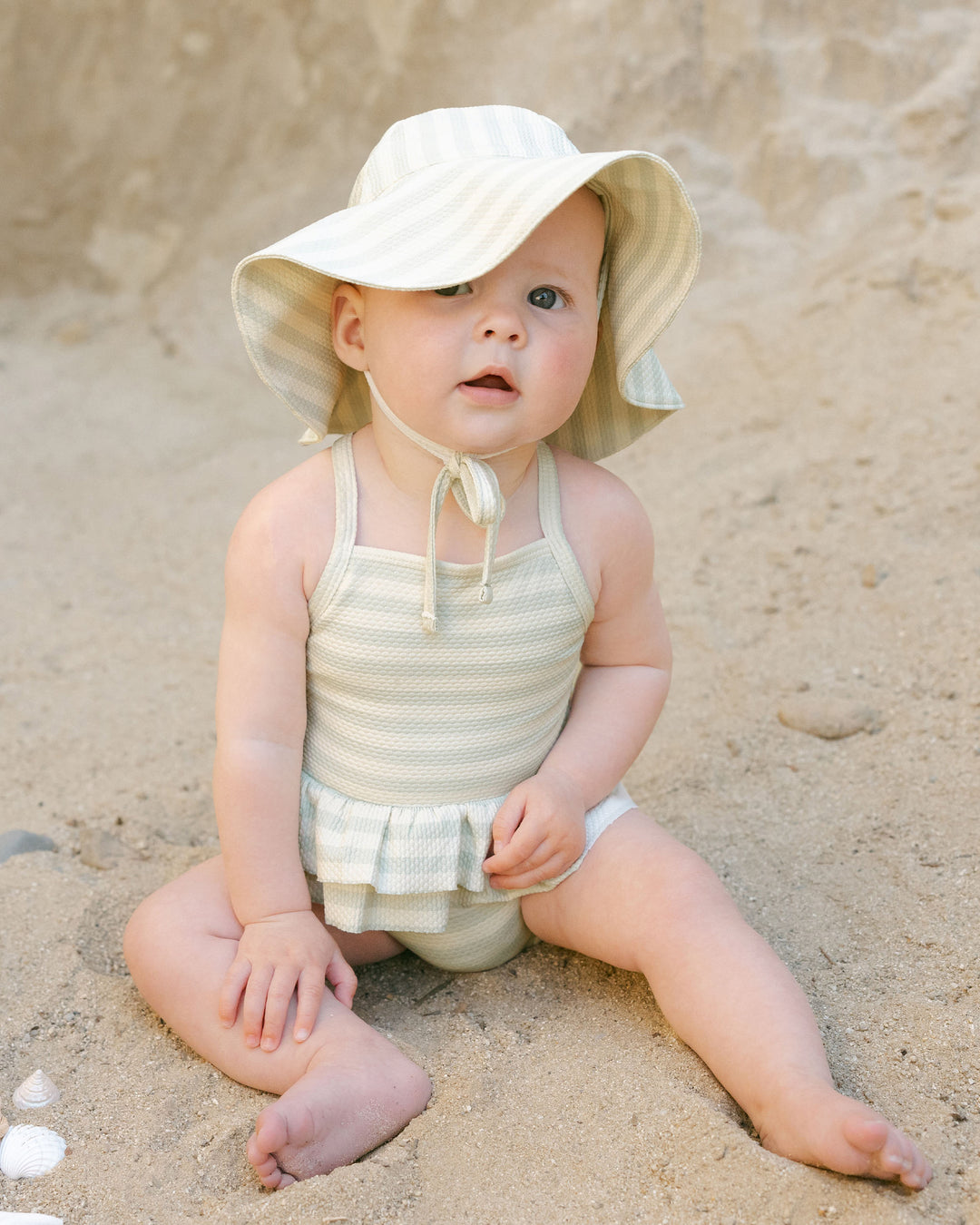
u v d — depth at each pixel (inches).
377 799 79.1
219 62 227.5
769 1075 67.0
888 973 80.6
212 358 217.6
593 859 79.3
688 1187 64.1
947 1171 64.7
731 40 200.8
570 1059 74.6
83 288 234.2
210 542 167.0
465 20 213.6
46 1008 82.7
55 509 177.0
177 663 138.6
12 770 117.0
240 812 76.8
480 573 75.6
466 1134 68.9
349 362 77.7
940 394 158.7
